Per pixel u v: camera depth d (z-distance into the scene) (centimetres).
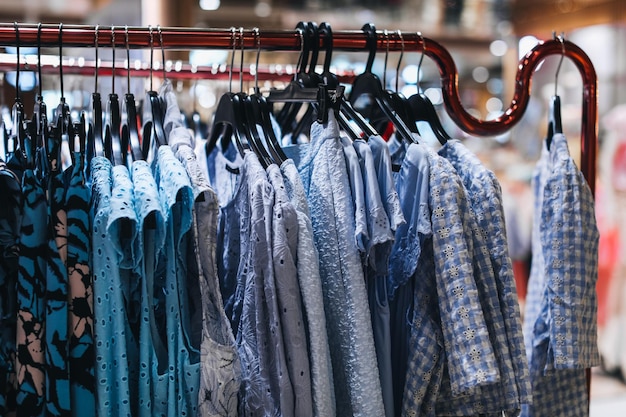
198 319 97
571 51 124
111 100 105
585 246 118
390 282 106
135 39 106
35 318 91
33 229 92
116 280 91
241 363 96
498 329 101
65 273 92
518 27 343
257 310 94
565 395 125
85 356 91
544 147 129
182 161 96
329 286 99
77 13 313
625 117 317
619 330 326
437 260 98
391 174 100
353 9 327
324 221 100
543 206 121
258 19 325
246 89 167
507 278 103
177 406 93
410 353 102
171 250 92
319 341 94
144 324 92
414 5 325
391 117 110
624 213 320
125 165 105
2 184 94
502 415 111
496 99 377
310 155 106
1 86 149
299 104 131
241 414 97
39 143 99
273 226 94
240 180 104
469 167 108
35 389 91
